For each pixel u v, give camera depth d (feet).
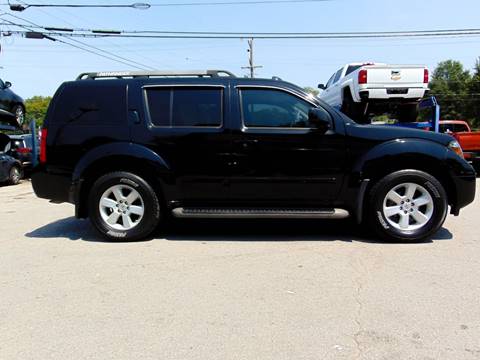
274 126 16.62
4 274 13.69
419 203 16.56
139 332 9.79
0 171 41.65
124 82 17.19
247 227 19.66
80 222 21.68
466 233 18.24
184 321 10.29
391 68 29.27
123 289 12.30
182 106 16.87
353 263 14.33
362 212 16.76
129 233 17.12
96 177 17.47
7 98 44.47
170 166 16.74
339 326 9.96
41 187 17.38
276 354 8.82
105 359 8.72
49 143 17.16
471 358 8.61
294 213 16.49
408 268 13.78
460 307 10.91
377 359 8.61
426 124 31.01
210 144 16.61
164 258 15.08
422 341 9.27
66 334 9.74
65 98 17.24
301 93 16.70
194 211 16.83
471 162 41.86
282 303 11.23
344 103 33.60
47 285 12.69
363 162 16.29
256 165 16.57
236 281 12.80
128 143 16.76
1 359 8.74
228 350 8.99
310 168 16.51
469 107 187.52
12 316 10.68
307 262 14.48
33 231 19.66
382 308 10.88
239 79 16.94
